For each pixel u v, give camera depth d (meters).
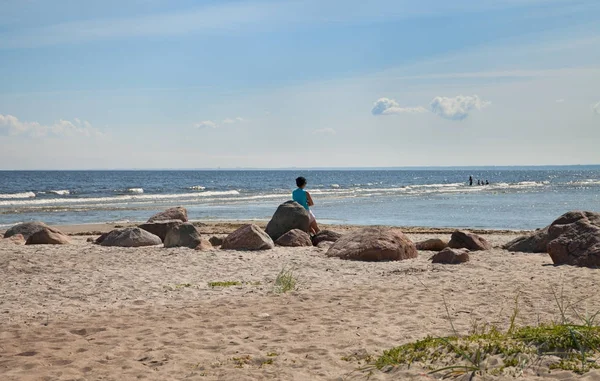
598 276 11.69
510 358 5.77
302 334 7.53
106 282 11.89
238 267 13.80
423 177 176.50
